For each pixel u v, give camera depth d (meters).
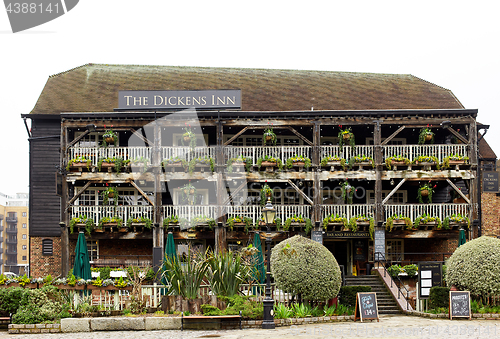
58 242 20.66
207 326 11.78
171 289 13.09
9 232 76.94
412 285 17.72
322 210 19.48
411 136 22.06
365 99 23.02
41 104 21.64
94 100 22.03
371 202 21.77
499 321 12.94
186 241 20.41
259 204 20.70
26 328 11.43
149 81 23.95
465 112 19.55
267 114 19.52
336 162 19.55
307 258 14.06
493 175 21.08
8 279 13.25
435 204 19.45
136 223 18.97
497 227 21.91
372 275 18.05
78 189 21.00
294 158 19.48
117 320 11.70
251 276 14.01
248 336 10.34
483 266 14.02
